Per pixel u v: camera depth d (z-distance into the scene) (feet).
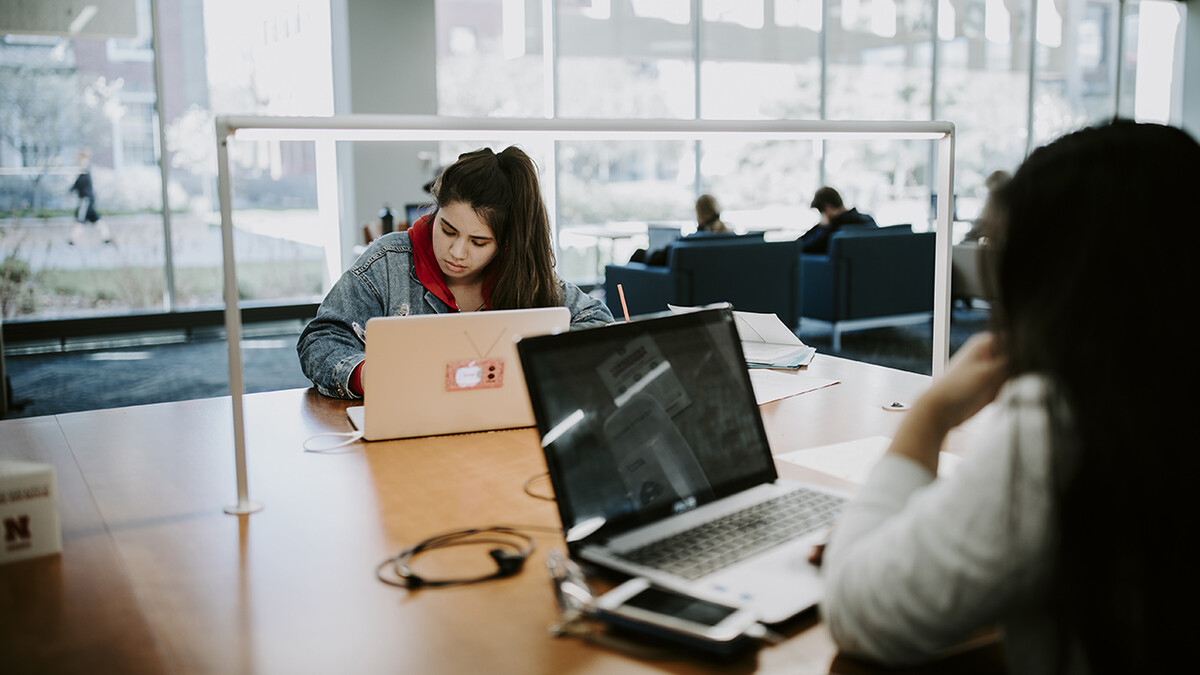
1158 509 1.96
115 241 20.13
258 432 5.08
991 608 2.11
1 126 18.86
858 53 26.81
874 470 2.65
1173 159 2.10
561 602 2.98
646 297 17.88
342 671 2.63
